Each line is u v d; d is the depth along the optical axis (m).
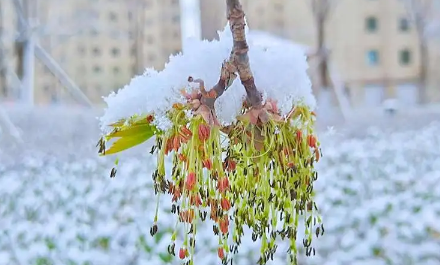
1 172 0.93
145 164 0.92
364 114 2.13
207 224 0.64
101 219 0.71
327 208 0.69
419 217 0.65
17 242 0.63
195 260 0.55
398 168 0.94
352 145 1.14
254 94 0.30
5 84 2.77
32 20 2.06
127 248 0.60
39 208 0.73
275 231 0.31
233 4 0.29
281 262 0.53
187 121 0.29
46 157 1.06
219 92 0.29
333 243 0.61
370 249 0.58
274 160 0.30
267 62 0.31
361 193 0.80
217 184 0.29
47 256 0.57
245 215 0.30
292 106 0.31
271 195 0.30
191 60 0.30
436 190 0.78
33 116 1.69
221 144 0.30
